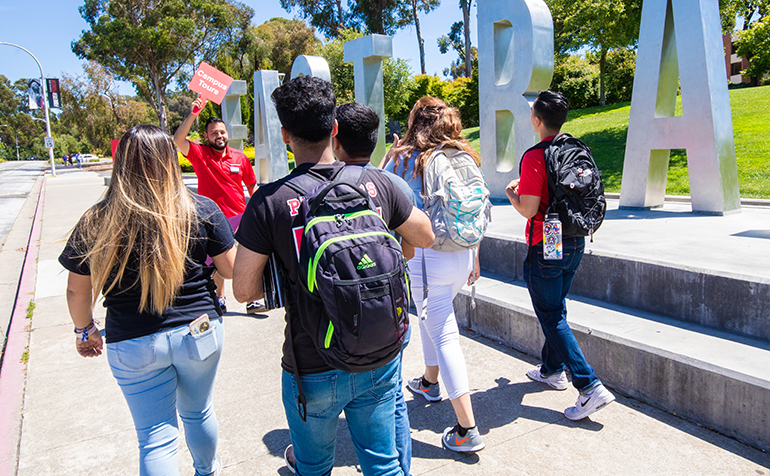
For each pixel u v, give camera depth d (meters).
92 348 1.90
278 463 2.44
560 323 2.58
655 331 2.94
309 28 41.19
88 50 34.12
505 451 2.42
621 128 13.38
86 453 2.58
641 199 5.88
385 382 1.55
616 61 22.83
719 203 5.20
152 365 1.71
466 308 3.99
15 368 3.64
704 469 2.19
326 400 1.49
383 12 39.72
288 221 1.45
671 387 2.61
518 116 6.84
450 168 2.35
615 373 2.88
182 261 1.69
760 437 2.28
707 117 5.16
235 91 11.86
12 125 103.00
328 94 1.52
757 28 12.88
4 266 7.23
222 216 1.89
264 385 3.26
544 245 2.43
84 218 1.69
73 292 1.74
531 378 3.14
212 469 2.08
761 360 2.47
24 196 17.66
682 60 5.29
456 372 2.36
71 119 49.28
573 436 2.51
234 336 4.12
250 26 38.25
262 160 11.30
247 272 1.51
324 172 1.54
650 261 3.25
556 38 22.17
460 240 2.33
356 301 1.30
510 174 7.09
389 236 1.41
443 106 2.49
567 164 2.38
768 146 8.98
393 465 1.60
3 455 2.58
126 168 1.66
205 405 1.97
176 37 32.91
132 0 32.66
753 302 2.75
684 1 5.19
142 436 1.74
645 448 2.37
